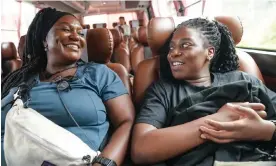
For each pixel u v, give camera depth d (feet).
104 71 4.46
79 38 4.20
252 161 2.96
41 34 4.38
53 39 4.11
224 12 7.84
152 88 4.18
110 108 4.17
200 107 3.34
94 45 5.08
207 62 4.12
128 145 3.75
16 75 4.43
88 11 36.24
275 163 2.93
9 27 15.24
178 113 3.50
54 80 4.14
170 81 4.22
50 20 4.22
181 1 12.81
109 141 3.76
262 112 3.14
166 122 3.70
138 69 4.80
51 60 4.29
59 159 2.98
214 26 4.14
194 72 3.94
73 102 3.81
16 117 3.21
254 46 6.40
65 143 3.06
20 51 5.86
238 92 3.34
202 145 3.10
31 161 3.03
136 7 34.47
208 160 3.06
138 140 3.27
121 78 5.00
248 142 3.17
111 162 3.23
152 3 20.99
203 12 9.35
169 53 4.05
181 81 4.16
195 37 3.83
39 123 3.18
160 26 4.61
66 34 4.09
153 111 3.68
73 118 3.76
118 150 3.51
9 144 3.08
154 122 3.53
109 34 5.11
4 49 7.55
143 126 3.46
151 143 3.13
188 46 3.81
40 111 3.75
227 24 5.16
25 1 17.48
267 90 4.19
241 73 4.43
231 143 3.06
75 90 3.97
